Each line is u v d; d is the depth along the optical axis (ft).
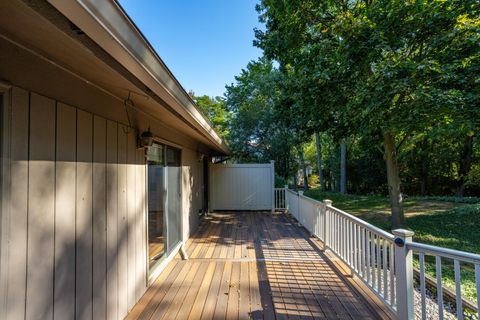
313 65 20.94
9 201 4.26
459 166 39.32
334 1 20.75
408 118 15.85
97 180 6.93
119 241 8.12
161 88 5.90
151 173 11.21
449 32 15.48
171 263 12.91
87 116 6.51
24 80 4.55
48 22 3.43
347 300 9.27
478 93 14.65
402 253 7.30
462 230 19.83
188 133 15.85
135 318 8.24
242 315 8.35
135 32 4.09
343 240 12.07
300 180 79.41
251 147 48.55
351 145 49.49
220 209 29.78
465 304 9.21
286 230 19.88
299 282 10.69
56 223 5.37
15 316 4.33
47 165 5.15
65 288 5.59
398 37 16.84
